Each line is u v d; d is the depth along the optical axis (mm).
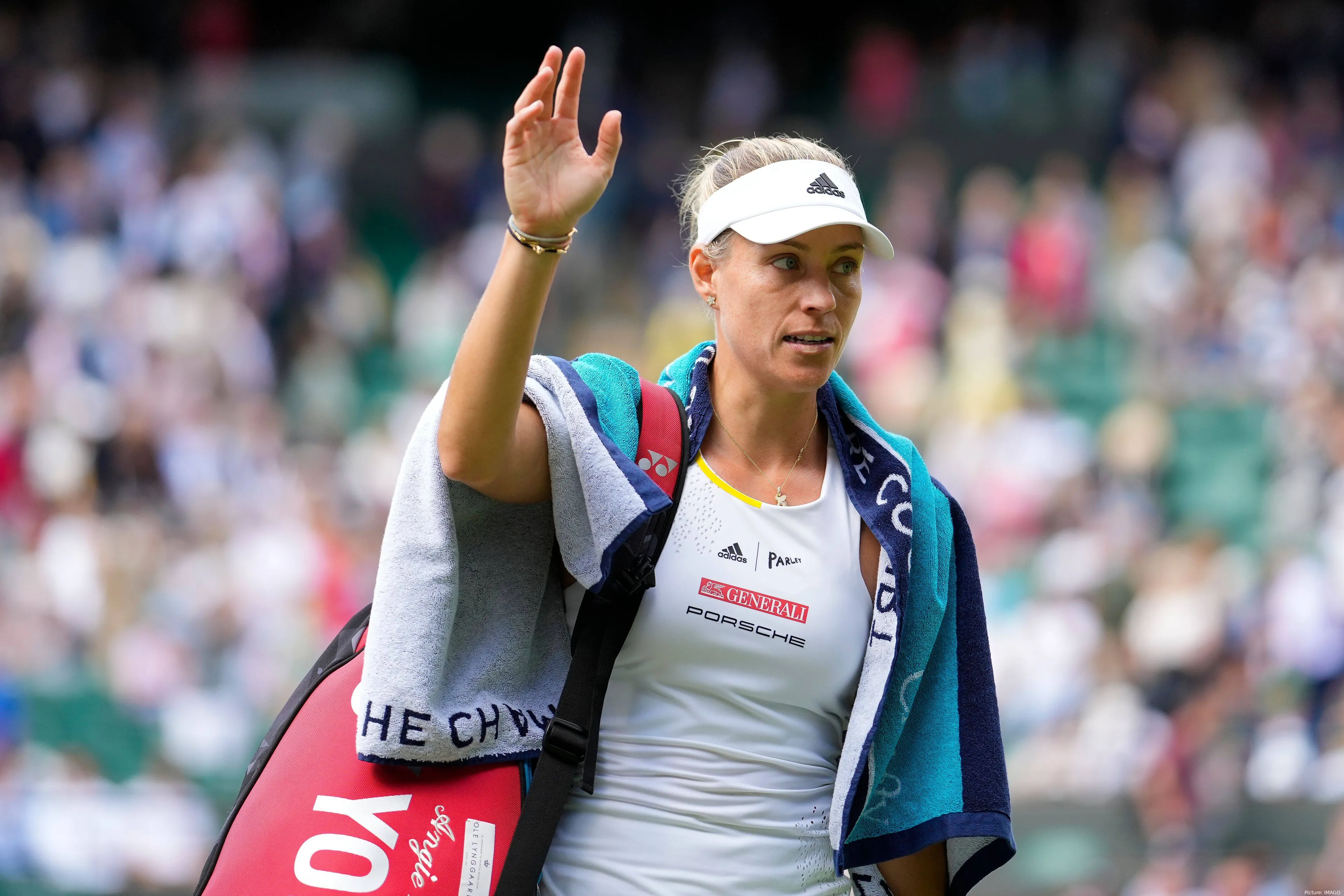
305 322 41062
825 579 7684
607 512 7172
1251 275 42125
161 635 30109
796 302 7520
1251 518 35594
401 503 7262
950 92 52875
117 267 41812
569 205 6727
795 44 60219
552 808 7223
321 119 49531
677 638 7527
